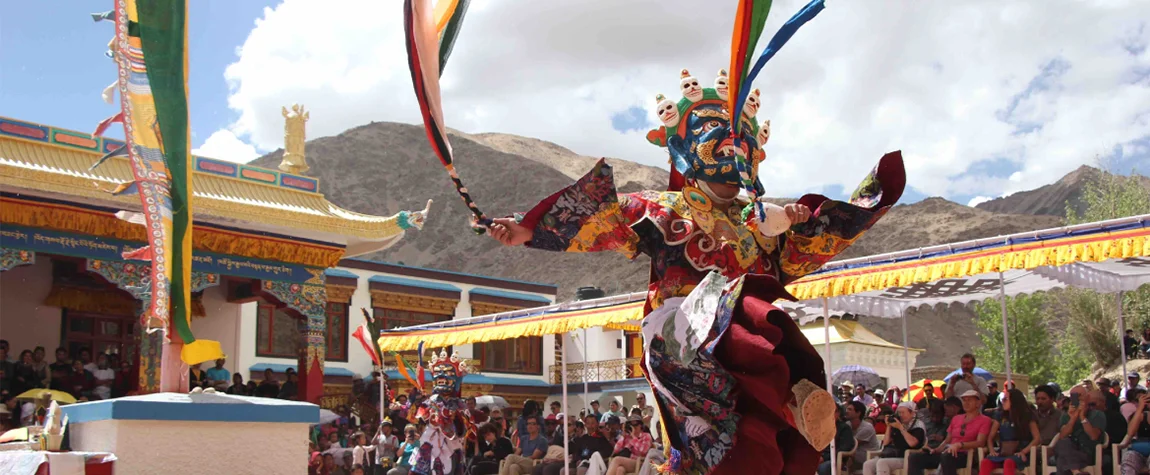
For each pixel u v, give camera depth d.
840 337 28.39
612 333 36.31
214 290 22.72
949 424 12.15
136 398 6.42
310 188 22.14
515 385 35.25
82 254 18.61
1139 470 10.39
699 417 4.20
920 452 11.95
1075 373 35.34
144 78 7.02
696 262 4.48
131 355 22.20
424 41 4.17
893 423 12.34
